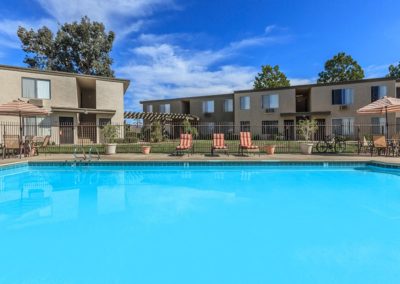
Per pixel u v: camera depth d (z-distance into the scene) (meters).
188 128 23.66
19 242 3.86
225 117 31.94
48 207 5.57
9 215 5.04
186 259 3.35
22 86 18.52
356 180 8.23
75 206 5.65
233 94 31.22
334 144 14.45
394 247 3.65
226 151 13.25
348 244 3.75
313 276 2.95
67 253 3.52
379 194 6.55
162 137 21.78
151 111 36.47
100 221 4.71
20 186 7.67
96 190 7.15
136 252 3.55
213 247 3.69
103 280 2.89
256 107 27.88
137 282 2.86
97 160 10.61
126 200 6.10
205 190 7.05
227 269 3.12
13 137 12.71
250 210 5.32
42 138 15.04
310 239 3.94
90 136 21.47
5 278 2.92
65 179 8.66
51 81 19.64
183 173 9.66
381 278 2.88
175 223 4.61
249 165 10.41
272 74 39.12
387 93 22.45
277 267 3.14
